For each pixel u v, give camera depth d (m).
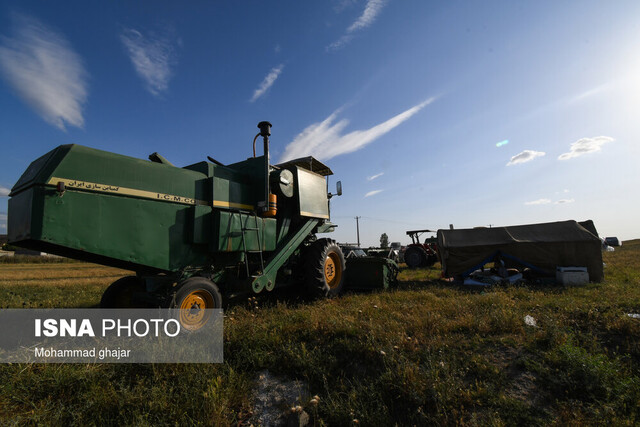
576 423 2.25
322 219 7.37
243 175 5.97
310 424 2.56
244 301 6.38
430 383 2.72
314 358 3.35
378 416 2.48
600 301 5.10
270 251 6.04
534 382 2.82
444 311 4.79
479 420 2.40
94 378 2.98
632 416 2.27
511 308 4.80
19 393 2.73
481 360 3.14
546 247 8.88
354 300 6.09
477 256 9.52
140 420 2.38
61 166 3.53
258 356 3.45
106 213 3.86
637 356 3.21
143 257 4.17
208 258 5.01
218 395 2.74
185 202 4.74
